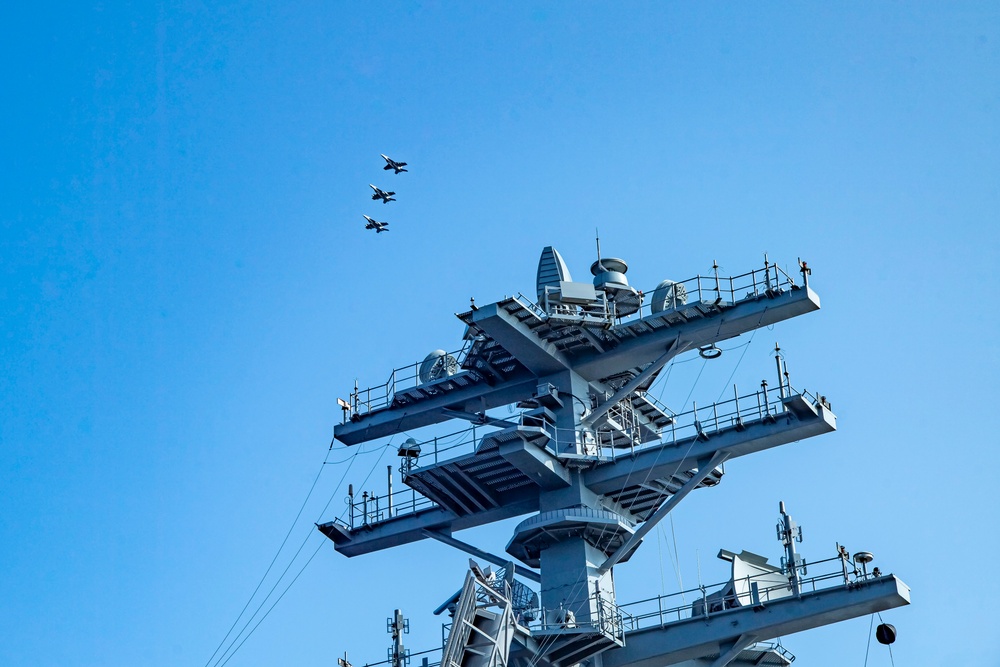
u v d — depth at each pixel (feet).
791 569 153.07
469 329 171.73
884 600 148.15
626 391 167.73
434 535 174.70
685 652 154.71
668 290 167.02
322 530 176.76
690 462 163.32
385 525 176.86
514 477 168.96
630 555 168.66
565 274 170.71
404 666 158.81
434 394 178.70
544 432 161.27
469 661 131.23
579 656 154.30
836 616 150.61
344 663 159.43
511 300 161.89
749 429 161.17
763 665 165.58
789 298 161.48
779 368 162.20
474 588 132.05
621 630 156.25
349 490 180.45
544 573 163.02
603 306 166.71
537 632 152.46
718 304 163.73
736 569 157.79
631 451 165.58
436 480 169.99
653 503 171.63
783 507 156.87
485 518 173.78
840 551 152.35
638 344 167.53
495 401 176.86
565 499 165.48
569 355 170.81
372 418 181.06
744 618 153.07
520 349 166.71
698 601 157.89
